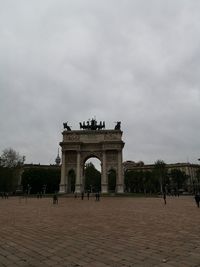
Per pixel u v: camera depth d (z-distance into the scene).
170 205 57.66
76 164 133.38
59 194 123.31
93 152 134.62
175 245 16.03
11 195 145.62
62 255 14.04
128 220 29.42
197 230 21.73
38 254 14.34
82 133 137.00
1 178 156.88
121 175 128.88
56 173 188.88
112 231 21.75
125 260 12.86
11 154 163.00
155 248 15.29
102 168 130.62
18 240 18.25
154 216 33.75
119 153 131.12
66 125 141.25
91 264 12.32
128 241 17.45
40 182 181.00
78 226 24.91
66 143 134.38
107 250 14.97
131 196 115.06
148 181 199.25
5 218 32.56
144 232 21.06
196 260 12.69
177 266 11.77
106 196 114.38
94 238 18.67
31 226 25.20
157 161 193.12
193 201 77.06
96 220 29.73
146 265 11.98
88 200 84.25
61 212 40.78
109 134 135.00
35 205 60.16
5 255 14.19
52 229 23.17
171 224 25.72
